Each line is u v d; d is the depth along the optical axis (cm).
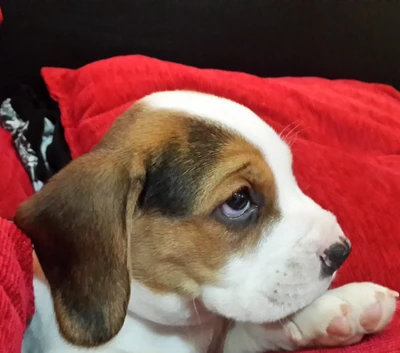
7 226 24
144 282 25
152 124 26
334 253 25
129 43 51
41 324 26
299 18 53
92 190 24
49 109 49
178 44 52
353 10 53
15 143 44
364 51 54
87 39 50
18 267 23
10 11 48
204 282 25
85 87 44
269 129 27
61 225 24
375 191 38
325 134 44
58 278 24
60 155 42
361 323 24
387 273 35
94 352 26
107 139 27
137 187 24
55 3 49
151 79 44
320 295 25
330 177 39
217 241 24
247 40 53
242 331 28
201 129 25
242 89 44
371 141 44
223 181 24
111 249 24
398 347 24
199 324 28
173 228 24
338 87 50
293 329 25
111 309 24
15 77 50
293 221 25
